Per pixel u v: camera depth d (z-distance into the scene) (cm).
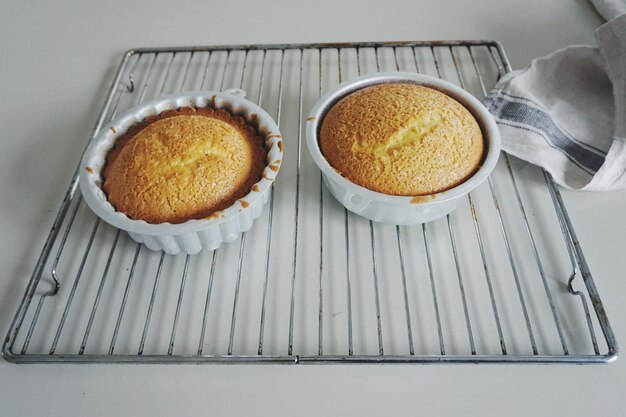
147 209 36
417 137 38
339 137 40
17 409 33
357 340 35
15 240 41
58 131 50
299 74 55
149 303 38
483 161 39
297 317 37
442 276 39
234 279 39
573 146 45
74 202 43
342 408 32
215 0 65
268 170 38
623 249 40
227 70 56
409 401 33
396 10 62
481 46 57
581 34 58
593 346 35
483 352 35
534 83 50
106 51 59
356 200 38
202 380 34
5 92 54
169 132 39
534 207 43
